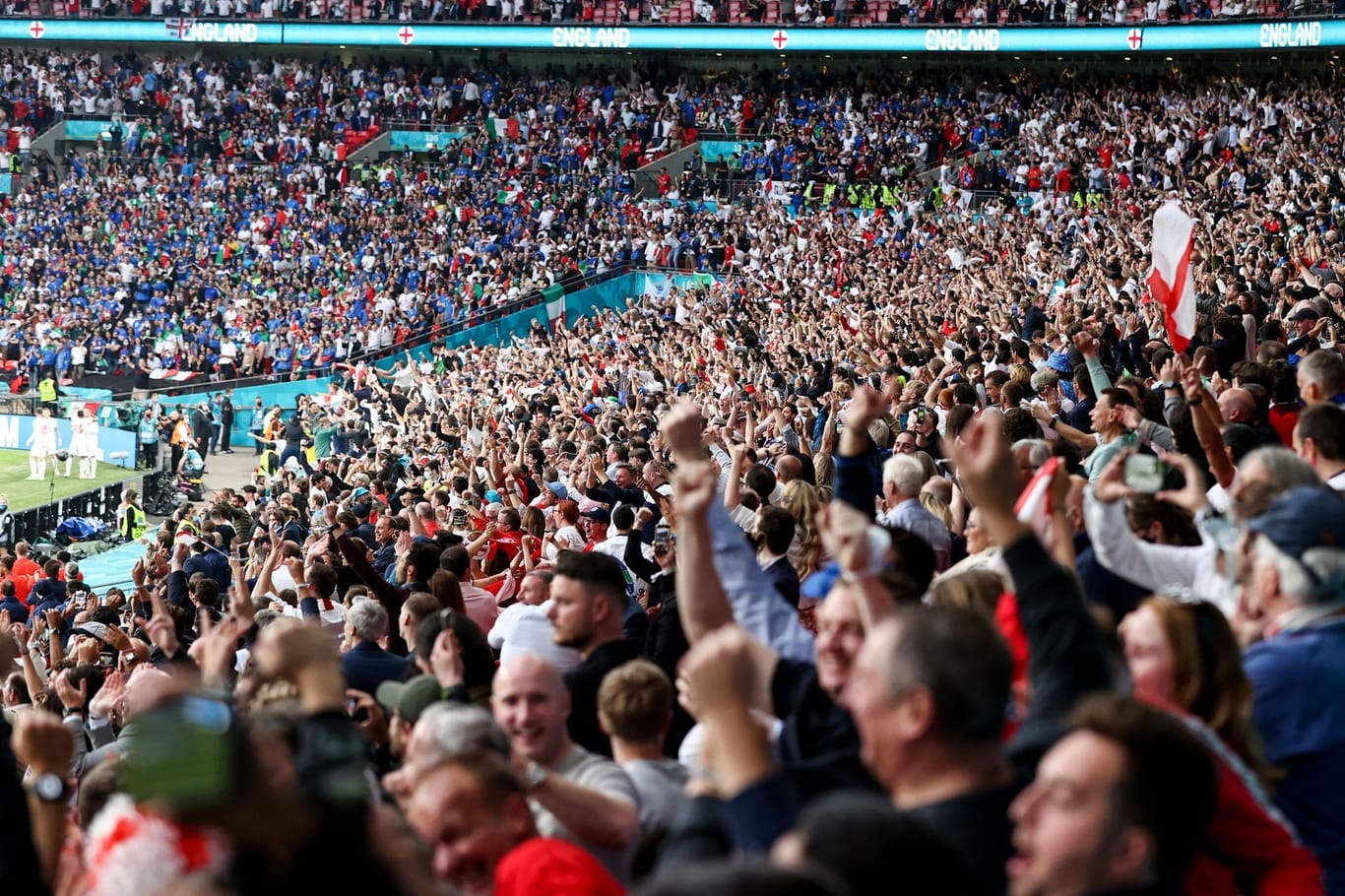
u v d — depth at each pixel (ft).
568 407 80.84
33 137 164.76
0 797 11.99
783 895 6.77
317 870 7.93
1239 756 11.58
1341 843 11.93
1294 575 12.34
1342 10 126.62
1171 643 11.63
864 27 146.61
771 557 21.88
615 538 33.27
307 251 144.25
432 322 132.77
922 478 23.24
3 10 167.32
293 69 167.94
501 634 23.94
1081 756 8.94
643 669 14.94
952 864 7.61
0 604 52.19
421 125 160.35
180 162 157.58
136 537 95.91
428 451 83.15
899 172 135.64
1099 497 14.76
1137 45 135.33
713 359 83.15
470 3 160.15
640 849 12.81
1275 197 93.86
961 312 71.92
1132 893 8.85
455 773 11.76
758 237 127.34
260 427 123.85
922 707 9.28
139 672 18.28
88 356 134.00
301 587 34.32
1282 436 24.31
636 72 161.17
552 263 136.67
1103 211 109.29
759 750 9.63
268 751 10.87
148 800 7.62
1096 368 30.25
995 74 149.69
